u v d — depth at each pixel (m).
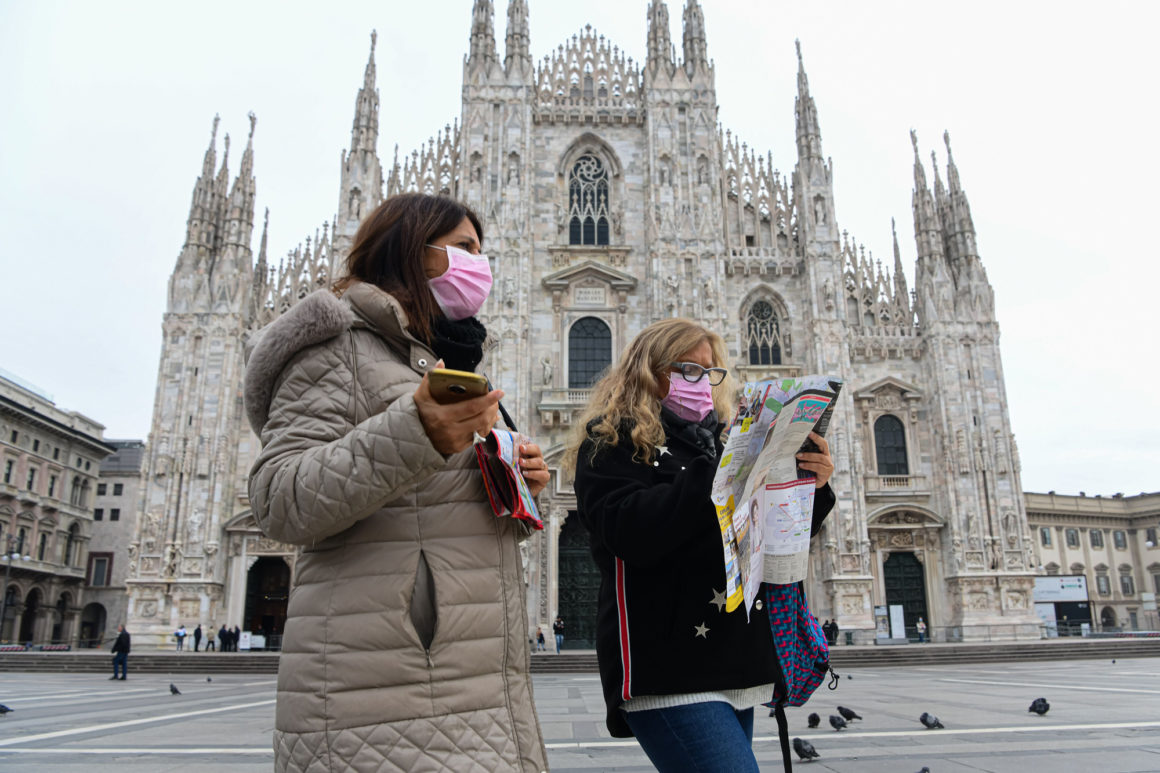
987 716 14.20
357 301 3.53
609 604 4.23
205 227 48.72
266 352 3.35
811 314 47.72
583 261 47.78
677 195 48.53
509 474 3.39
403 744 2.93
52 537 74.50
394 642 3.04
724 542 3.71
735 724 3.94
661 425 4.42
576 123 50.81
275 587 45.28
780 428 4.04
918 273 50.75
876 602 45.41
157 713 16.86
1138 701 16.30
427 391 2.89
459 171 50.12
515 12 50.94
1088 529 89.50
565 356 46.66
